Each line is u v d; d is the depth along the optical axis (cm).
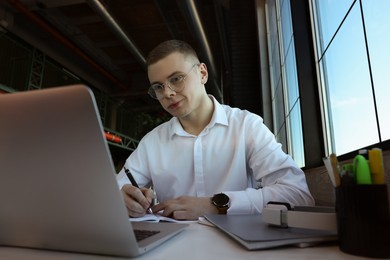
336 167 36
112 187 30
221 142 110
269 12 255
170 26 469
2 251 36
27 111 30
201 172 107
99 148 29
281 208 48
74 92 28
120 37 466
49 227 34
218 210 73
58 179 31
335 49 105
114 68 686
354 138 90
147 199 75
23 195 33
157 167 114
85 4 479
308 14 134
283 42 199
